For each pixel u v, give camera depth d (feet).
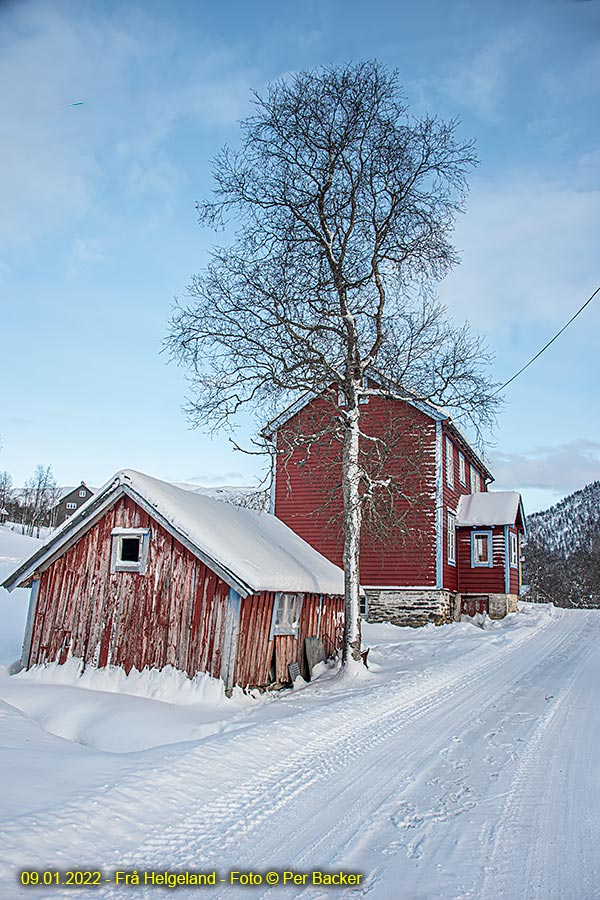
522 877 17.13
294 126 53.01
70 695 40.55
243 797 22.45
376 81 52.95
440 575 85.05
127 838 18.69
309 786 23.98
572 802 22.71
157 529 45.91
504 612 97.04
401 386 56.08
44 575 49.16
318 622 56.03
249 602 43.91
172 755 25.49
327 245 53.47
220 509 55.93
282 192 54.13
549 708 38.17
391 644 69.62
